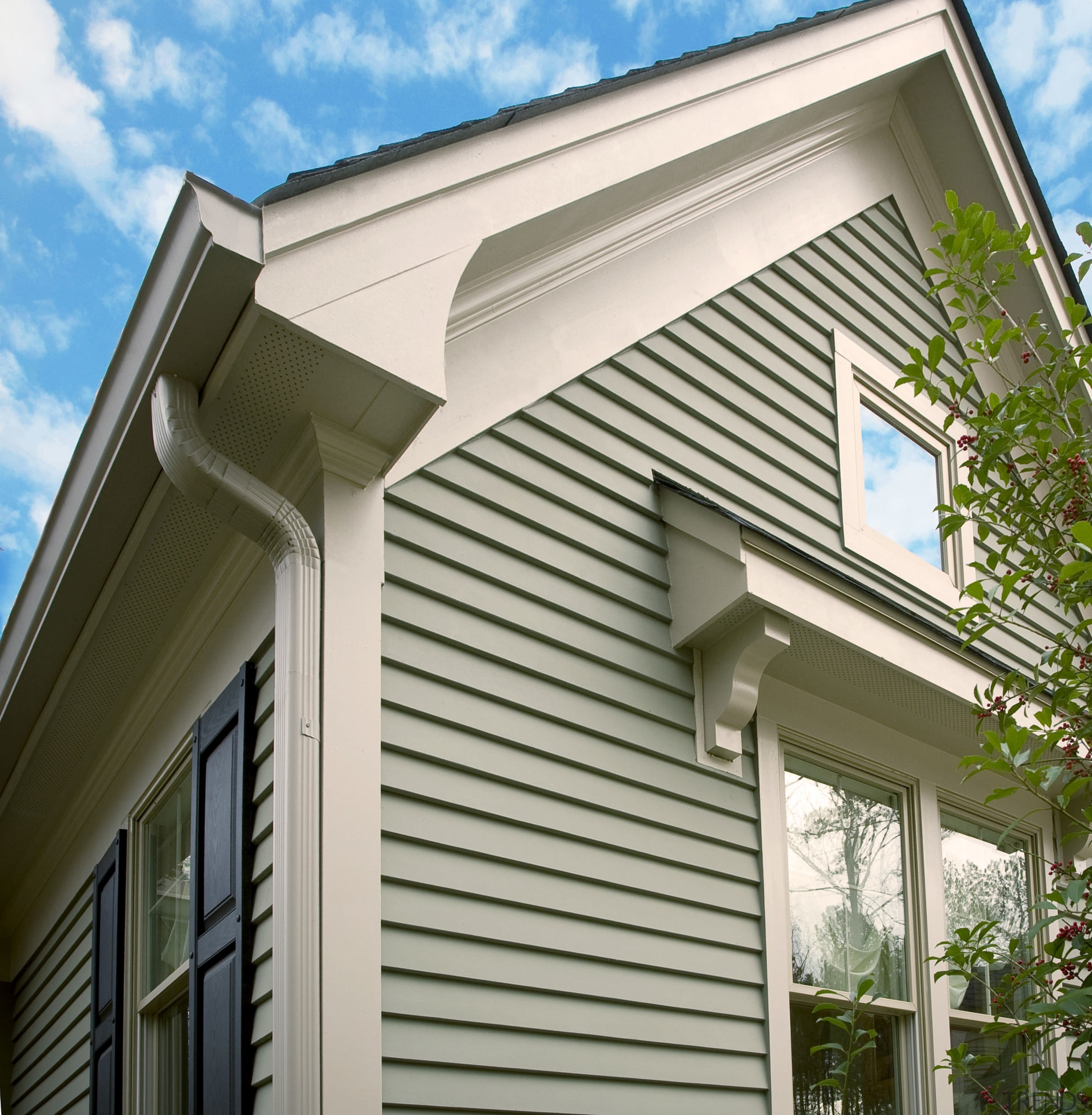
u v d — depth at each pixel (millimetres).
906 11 5121
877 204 5320
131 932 3734
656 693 3426
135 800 3920
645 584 3533
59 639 3490
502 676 3023
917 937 4129
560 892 2932
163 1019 3561
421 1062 2486
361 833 2436
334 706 2492
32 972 5371
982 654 4094
